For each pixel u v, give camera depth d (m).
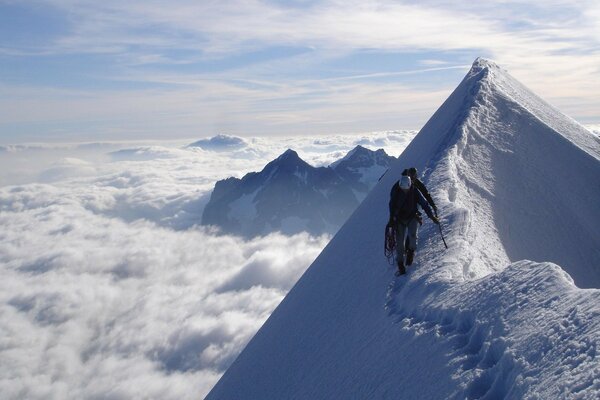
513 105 20.56
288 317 16.16
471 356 6.60
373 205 19.00
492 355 6.34
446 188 14.23
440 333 7.64
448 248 10.97
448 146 17.30
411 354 7.77
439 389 6.41
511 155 17.66
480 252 11.20
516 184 16.33
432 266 10.37
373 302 10.98
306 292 16.88
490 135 18.41
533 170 17.20
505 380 5.76
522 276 7.51
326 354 10.90
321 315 13.45
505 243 13.02
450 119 20.64
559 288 6.70
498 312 6.99
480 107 19.84
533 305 6.66
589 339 5.30
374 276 12.33
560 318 5.99
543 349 5.66
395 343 8.48
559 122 22.33
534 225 14.68
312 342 12.36
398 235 10.99
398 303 9.92
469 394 5.94
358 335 10.23
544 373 5.29
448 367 6.65
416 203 11.02
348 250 16.47
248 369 15.43
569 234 14.85
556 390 4.90
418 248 11.59
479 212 13.95
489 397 5.74
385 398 7.25
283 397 11.11
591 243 15.05
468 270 10.11
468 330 7.36
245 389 14.03
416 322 8.68
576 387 4.75
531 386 5.23
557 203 15.91
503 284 7.59
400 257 10.96
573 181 17.48
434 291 9.15
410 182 10.86
